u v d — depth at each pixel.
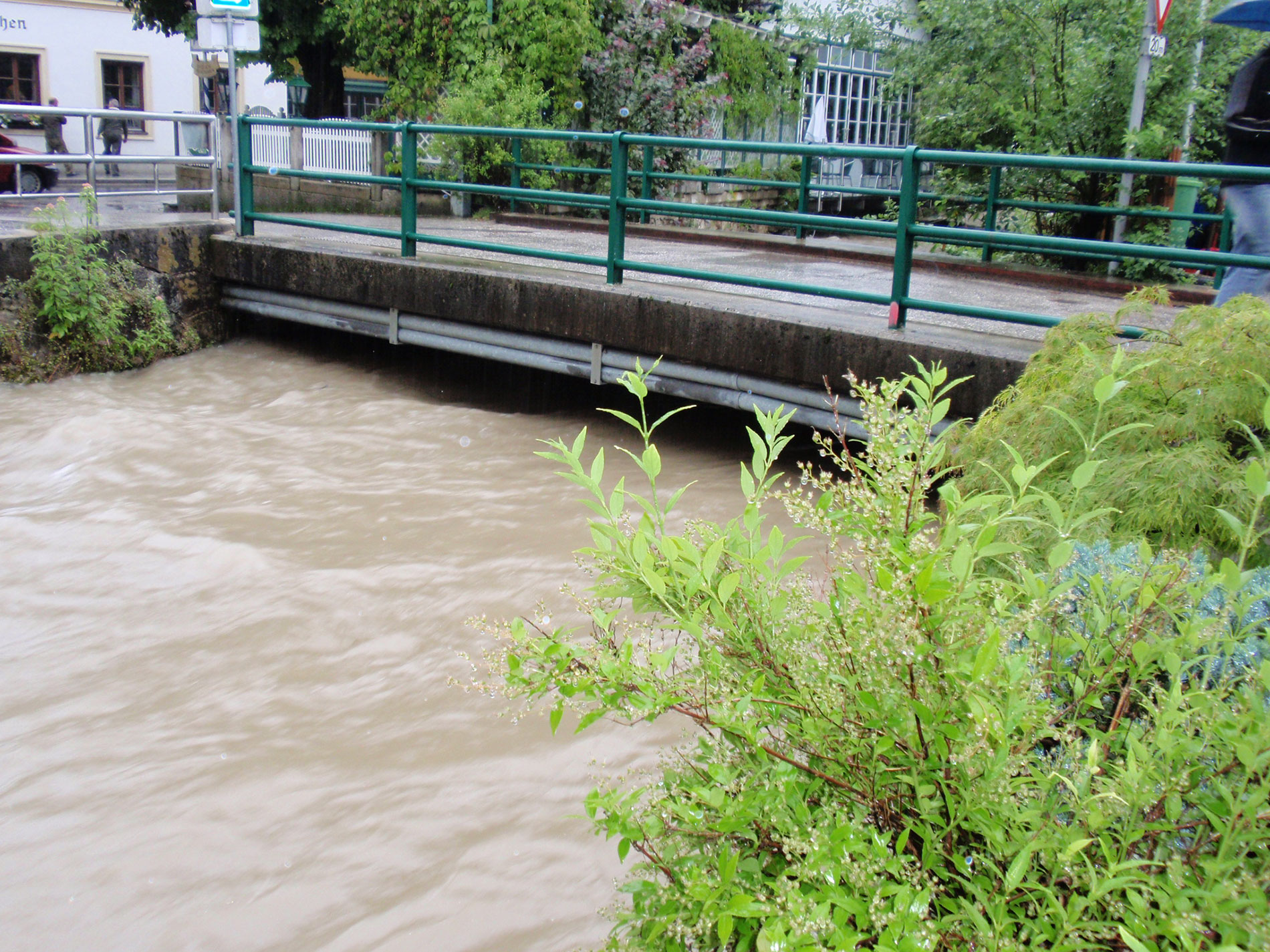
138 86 31.98
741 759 1.84
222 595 4.92
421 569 5.15
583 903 2.94
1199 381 3.05
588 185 15.75
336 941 2.83
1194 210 10.98
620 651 1.87
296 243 9.39
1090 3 10.41
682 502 6.07
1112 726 1.82
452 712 3.92
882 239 14.22
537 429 7.58
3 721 3.91
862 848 1.59
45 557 5.35
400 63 15.80
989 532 1.67
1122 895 1.59
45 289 8.63
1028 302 7.87
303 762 3.63
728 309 6.34
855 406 5.89
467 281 7.73
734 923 1.66
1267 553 2.75
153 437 7.24
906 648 1.62
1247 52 10.19
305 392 8.55
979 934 1.52
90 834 3.28
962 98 11.39
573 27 15.16
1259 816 1.49
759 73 18.14
